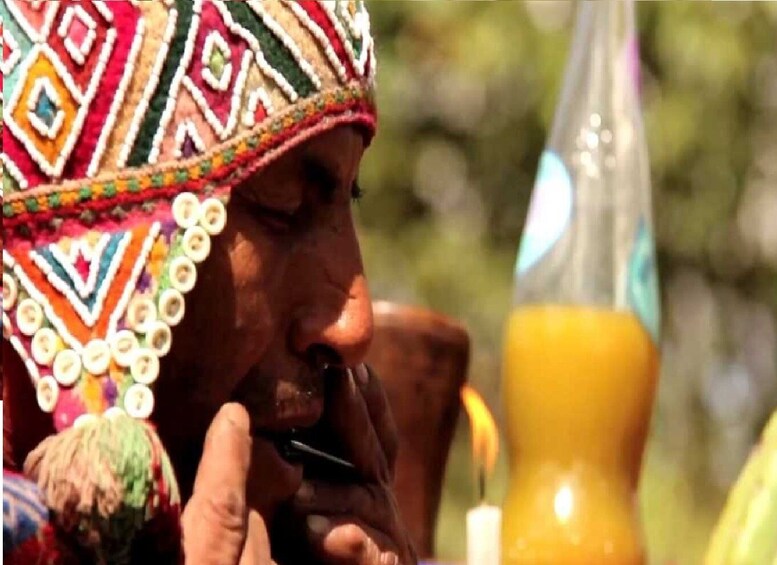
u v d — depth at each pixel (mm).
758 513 2203
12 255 1945
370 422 2369
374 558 2256
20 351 1937
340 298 2166
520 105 7375
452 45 7227
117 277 1946
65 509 1810
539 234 2514
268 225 2109
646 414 2486
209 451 2010
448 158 7492
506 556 2438
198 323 2080
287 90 2064
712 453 6598
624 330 2453
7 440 1955
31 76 1964
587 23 2584
